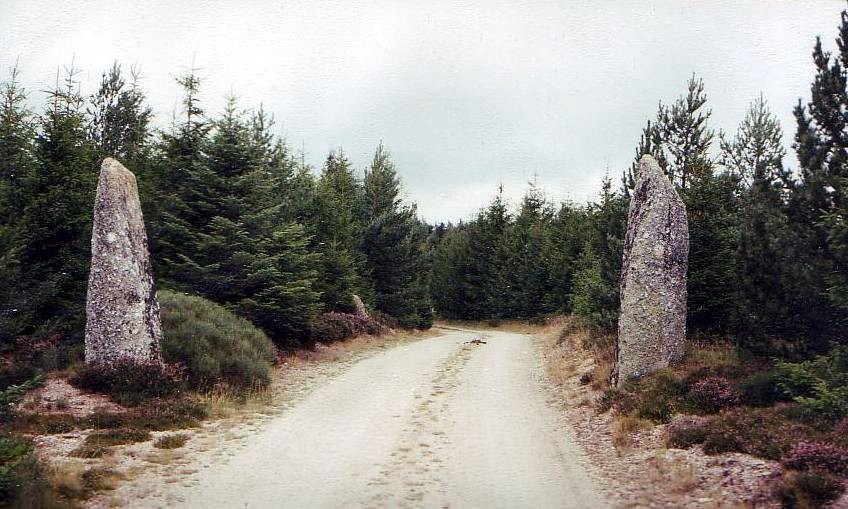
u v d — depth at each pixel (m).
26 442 8.34
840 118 11.41
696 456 8.95
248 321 18.89
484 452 10.05
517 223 54.56
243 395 13.90
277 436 10.82
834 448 7.86
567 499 7.77
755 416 9.84
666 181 14.62
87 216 16.80
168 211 19.36
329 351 22.33
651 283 14.05
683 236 14.40
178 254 18.36
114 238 13.38
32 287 15.74
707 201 16.33
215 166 19.66
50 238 16.80
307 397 14.57
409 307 37.12
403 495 7.86
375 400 14.30
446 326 49.44
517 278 48.72
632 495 7.85
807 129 11.60
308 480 8.41
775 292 12.13
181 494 7.65
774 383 10.82
